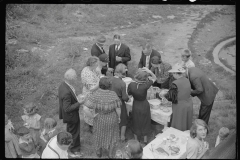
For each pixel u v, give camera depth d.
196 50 9.21
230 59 8.67
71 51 8.69
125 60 6.79
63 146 4.04
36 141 4.75
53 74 7.60
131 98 5.55
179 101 4.88
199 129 4.25
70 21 11.06
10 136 4.56
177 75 4.90
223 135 4.71
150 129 5.46
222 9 12.81
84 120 5.56
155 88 5.66
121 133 5.22
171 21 11.77
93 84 5.16
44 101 6.57
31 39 9.18
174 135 4.74
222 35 10.37
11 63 7.65
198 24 11.32
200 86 5.01
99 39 6.43
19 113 6.11
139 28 11.06
